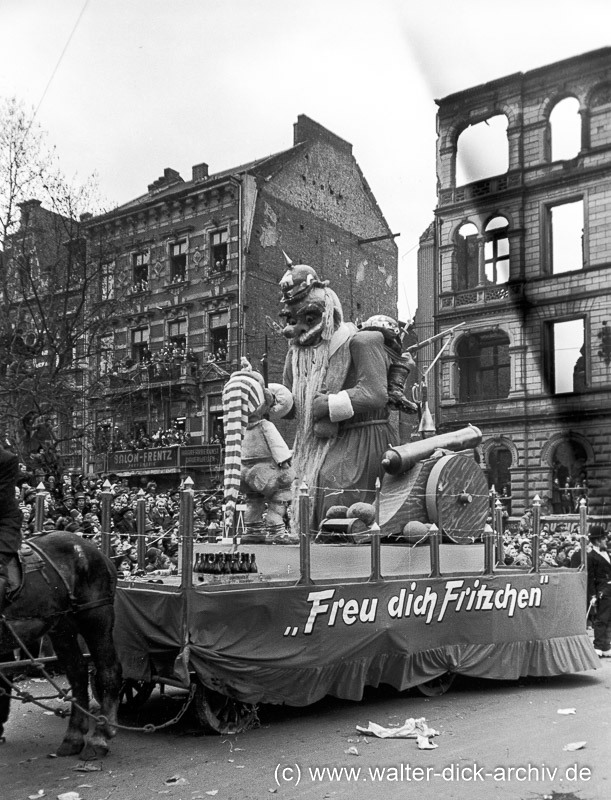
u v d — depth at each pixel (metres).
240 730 6.84
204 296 35.62
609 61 19.70
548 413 21.06
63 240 26.95
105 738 6.18
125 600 6.97
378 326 10.72
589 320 17.72
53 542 6.24
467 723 7.16
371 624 7.48
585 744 6.41
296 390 10.67
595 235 17.77
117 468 32.78
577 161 18.97
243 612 6.67
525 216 20.47
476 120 24.11
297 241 37.59
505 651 8.59
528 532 16.41
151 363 34.78
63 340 22.50
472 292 24.83
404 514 9.47
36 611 5.92
